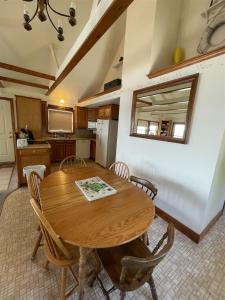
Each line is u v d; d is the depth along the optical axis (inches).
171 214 86.1
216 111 63.6
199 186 71.8
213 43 69.0
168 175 86.8
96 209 47.2
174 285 52.7
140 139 105.4
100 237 36.0
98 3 55.5
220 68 61.2
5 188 116.6
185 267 59.6
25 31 113.9
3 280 50.9
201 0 79.9
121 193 58.7
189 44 86.7
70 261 41.0
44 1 57.0
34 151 121.1
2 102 174.7
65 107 212.7
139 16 98.3
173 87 80.2
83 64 159.9
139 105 103.7
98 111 196.1
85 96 205.6
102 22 53.5
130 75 112.3
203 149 69.1
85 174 78.7
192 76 69.9
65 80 175.8
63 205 48.6
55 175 75.5
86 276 51.5
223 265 61.2
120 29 139.9
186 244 71.7
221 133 62.8
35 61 144.7
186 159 76.5
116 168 102.5
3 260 58.0
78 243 33.9
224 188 89.9
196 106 70.6
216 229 82.9
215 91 63.4
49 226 35.6
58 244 37.0
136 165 111.7
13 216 84.3
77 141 213.8
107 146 177.2
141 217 44.3
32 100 173.9
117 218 43.3
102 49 150.8
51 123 206.1
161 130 88.7
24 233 72.2
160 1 83.6
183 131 75.9
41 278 52.2
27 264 56.8
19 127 171.5
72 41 123.4
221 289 52.3
